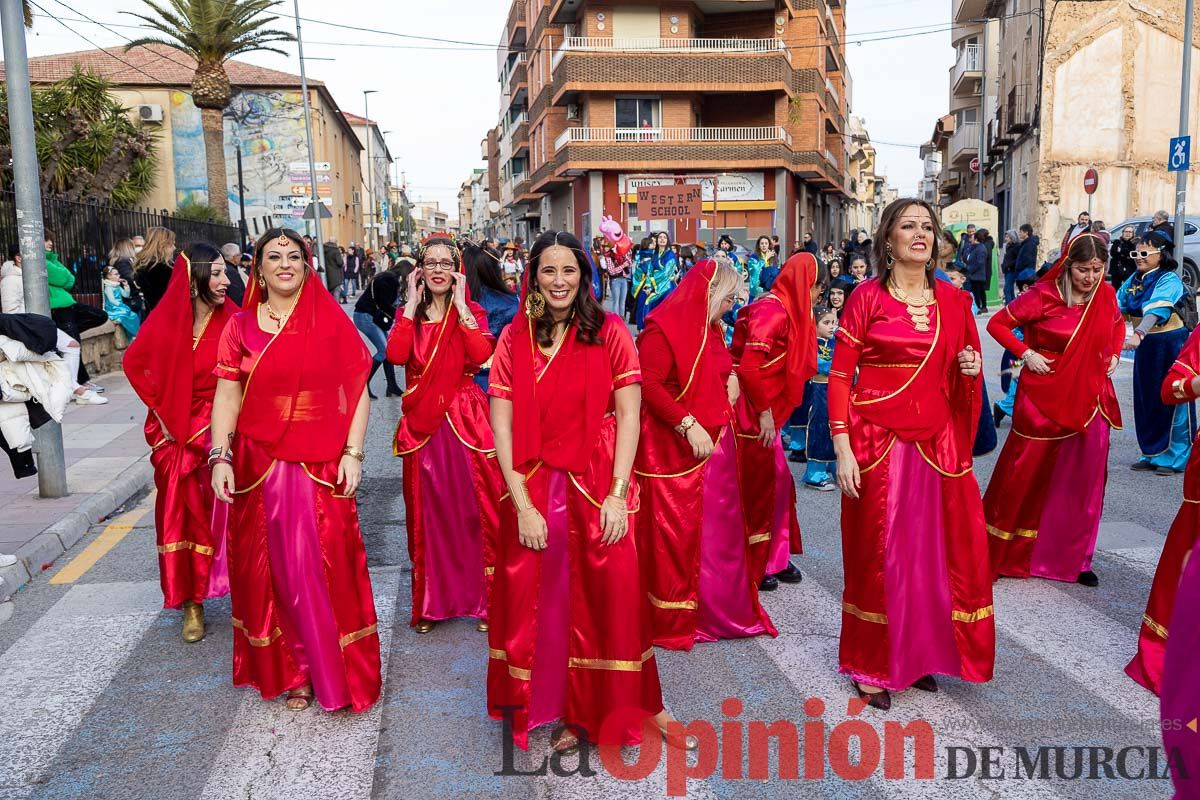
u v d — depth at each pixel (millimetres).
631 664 3330
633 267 19109
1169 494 7023
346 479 3795
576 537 3330
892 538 3777
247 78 37406
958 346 3803
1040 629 4645
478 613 4836
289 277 3715
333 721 3836
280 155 37719
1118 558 5684
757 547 5145
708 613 4543
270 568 3771
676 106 34250
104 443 9039
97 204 14984
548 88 39719
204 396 4719
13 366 6012
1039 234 25641
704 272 4309
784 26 35938
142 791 3344
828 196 49062
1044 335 5176
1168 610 3947
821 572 5582
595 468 3328
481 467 4633
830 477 7426
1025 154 28438
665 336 4227
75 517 6512
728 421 4539
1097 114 25062
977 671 3863
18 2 6824
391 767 3471
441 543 4742
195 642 4703
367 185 74688
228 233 22562
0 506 6805
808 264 4871
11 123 6844
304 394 3732
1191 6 15430
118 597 5344
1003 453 5387
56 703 4047
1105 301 5012
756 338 4781
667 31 34000
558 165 35906
